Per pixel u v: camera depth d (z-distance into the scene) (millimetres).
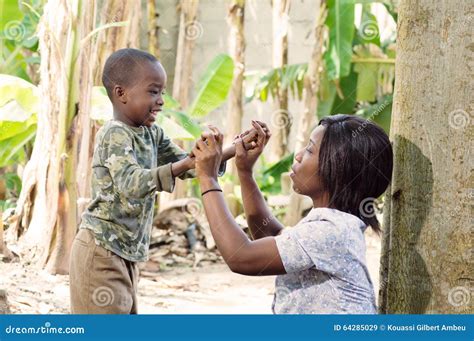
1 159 6125
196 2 9031
